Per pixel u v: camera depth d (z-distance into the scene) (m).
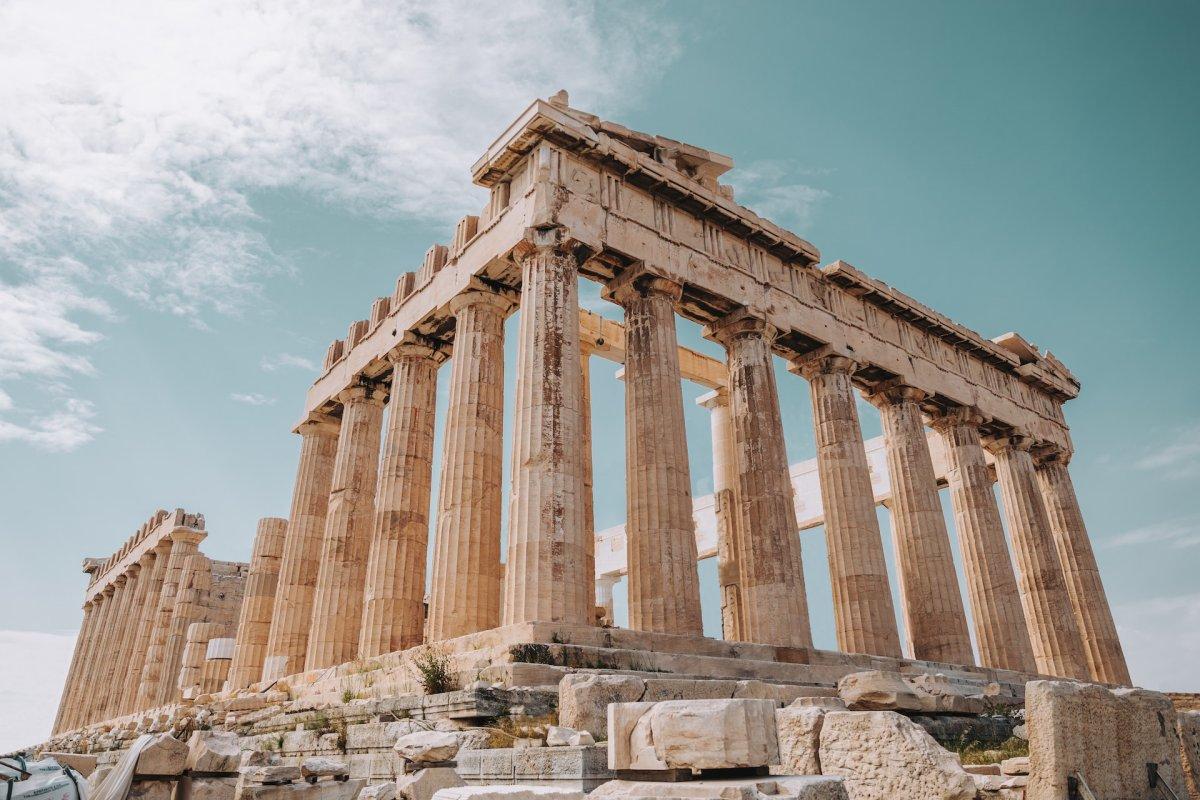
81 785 8.30
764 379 23.23
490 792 6.71
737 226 24.22
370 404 27.53
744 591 21.52
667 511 19.31
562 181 20.34
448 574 18.75
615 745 7.02
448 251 24.84
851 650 22.69
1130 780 7.77
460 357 21.55
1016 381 33.59
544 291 19.08
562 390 18.20
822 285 26.84
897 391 28.06
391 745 11.78
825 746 8.52
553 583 16.28
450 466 20.09
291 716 15.45
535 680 12.99
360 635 22.55
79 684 51.66
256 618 29.53
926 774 7.64
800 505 39.09
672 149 23.22
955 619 24.88
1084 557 32.12
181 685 35.72
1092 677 29.95
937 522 26.25
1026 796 7.50
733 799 5.77
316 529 28.36
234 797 8.99
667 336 21.28
